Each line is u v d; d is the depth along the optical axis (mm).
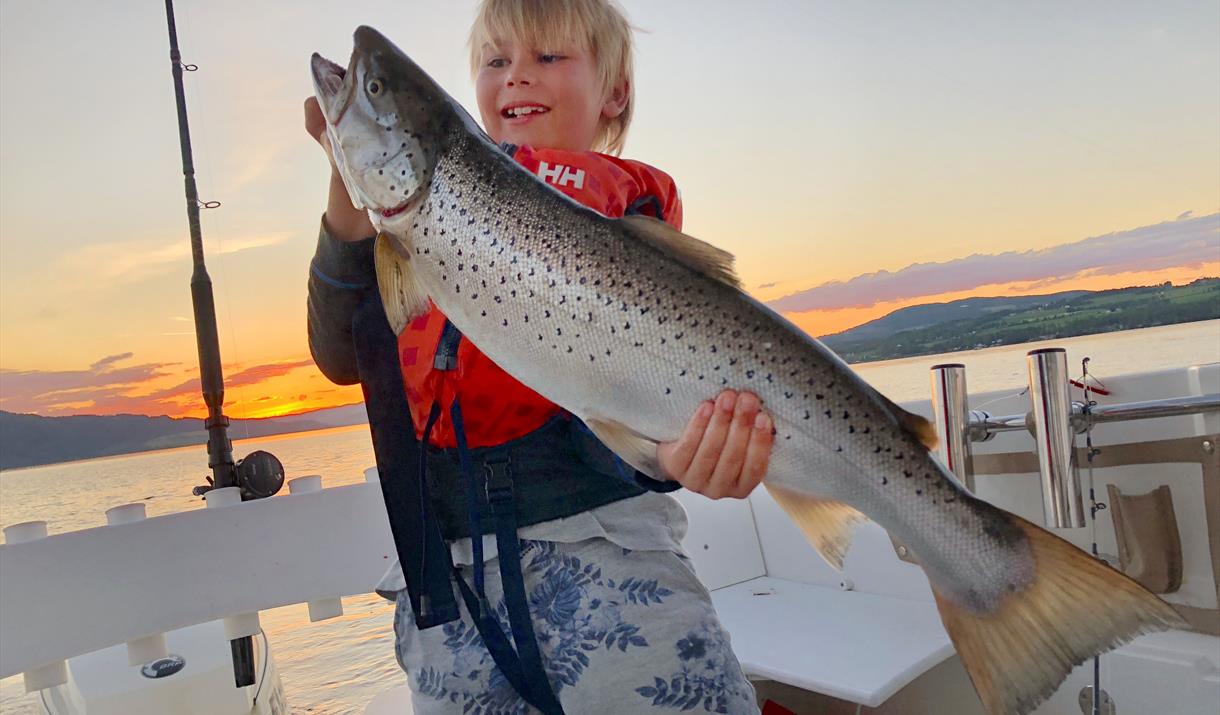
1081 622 1160
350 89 1282
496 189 1261
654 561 1435
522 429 1424
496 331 1267
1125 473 2324
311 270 1471
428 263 1296
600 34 1712
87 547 1936
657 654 1372
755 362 1209
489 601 1412
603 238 1239
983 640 1226
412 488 1408
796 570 2965
